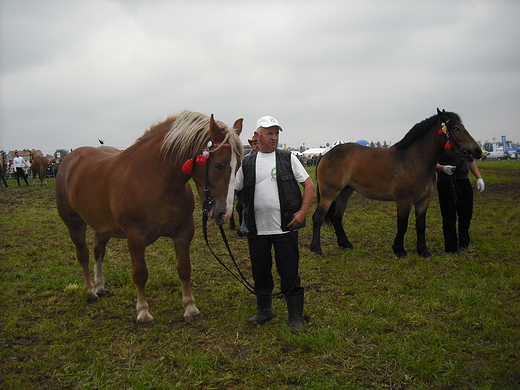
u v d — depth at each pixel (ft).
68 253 18.72
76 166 13.38
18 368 9.18
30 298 13.47
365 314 11.80
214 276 15.83
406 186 17.80
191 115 10.57
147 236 10.96
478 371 8.68
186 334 10.73
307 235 23.34
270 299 11.48
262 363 9.18
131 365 9.21
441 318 11.50
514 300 12.64
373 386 8.27
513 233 21.97
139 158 10.85
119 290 14.29
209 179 9.81
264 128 10.31
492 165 92.02
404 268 16.26
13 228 24.50
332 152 20.08
